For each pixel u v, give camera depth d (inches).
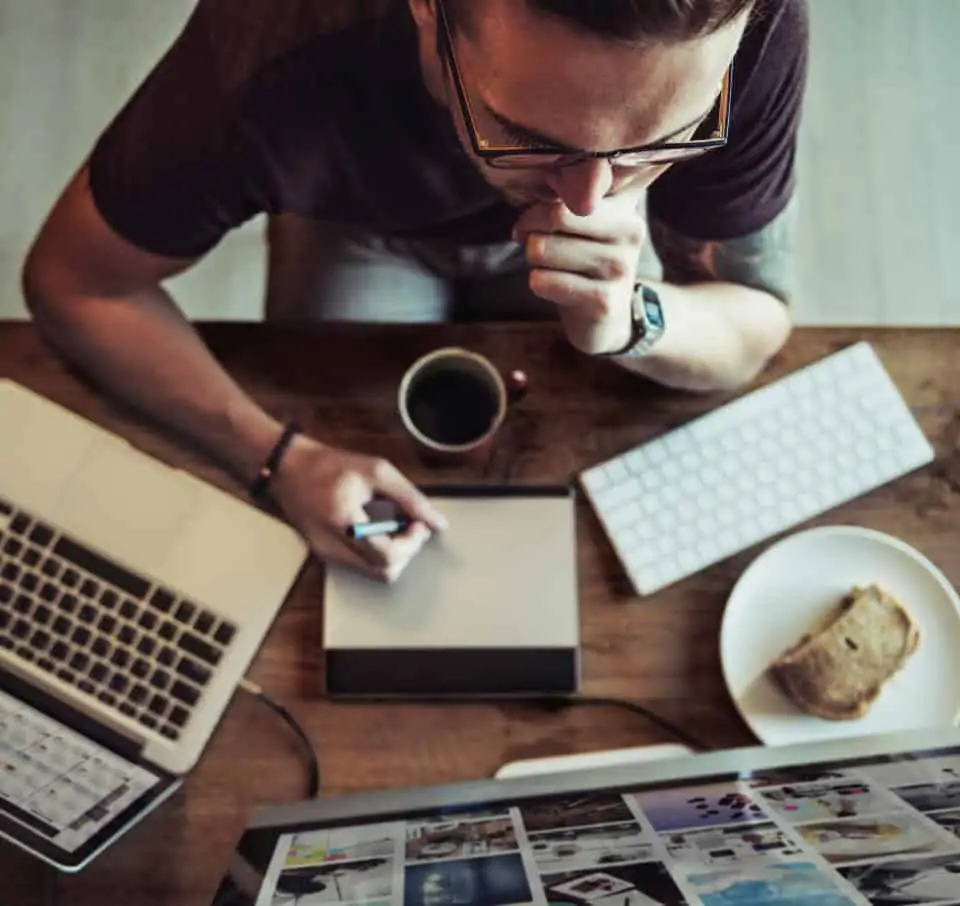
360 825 24.0
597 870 19.3
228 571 32.8
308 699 32.9
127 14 60.4
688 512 34.1
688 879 18.3
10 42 60.1
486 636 32.9
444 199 32.4
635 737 32.9
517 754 32.6
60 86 59.8
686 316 33.2
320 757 32.5
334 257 40.7
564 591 33.3
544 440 34.9
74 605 32.2
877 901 16.2
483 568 33.4
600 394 35.1
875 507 34.6
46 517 32.8
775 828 20.4
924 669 32.7
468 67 20.4
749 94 28.1
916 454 34.4
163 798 31.0
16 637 31.8
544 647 32.9
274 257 41.9
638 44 17.2
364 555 32.8
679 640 33.6
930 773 22.3
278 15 27.2
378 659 32.8
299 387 35.1
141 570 32.6
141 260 32.8
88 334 34.0
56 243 32.9
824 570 33.5
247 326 35.4
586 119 19.7
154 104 29.1
